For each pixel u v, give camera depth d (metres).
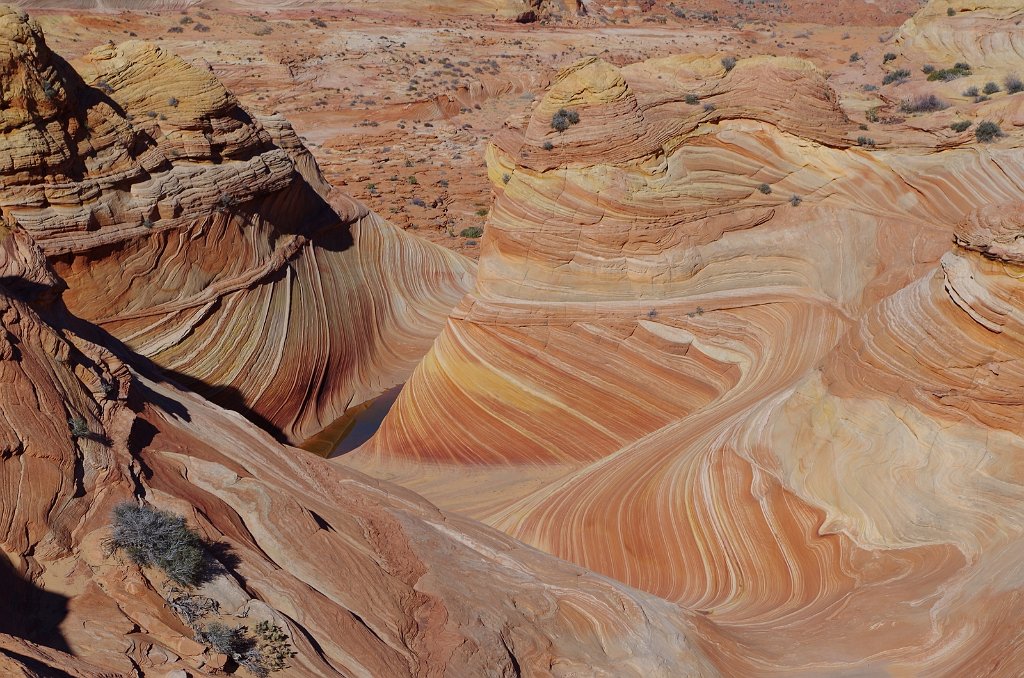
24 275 11.27
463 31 74.62
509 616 10.31
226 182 22.16
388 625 9.37
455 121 57.22
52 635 7.04
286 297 24.00
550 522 15.83
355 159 48.09
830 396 14.06
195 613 7.88
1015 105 19.84
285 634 8.06
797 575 12.88
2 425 8.20
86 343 10.83
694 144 20.25
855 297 18.67
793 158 20.48
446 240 36.19
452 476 19.05
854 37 71.06
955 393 12.55
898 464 12.83
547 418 19.09
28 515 7.82
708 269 19.59
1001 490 11.91
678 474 15.31
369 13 77.81
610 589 11.66
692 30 79.81
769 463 14.20
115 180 19.53
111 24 61.66
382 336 28.28
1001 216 11.78
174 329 20.50
